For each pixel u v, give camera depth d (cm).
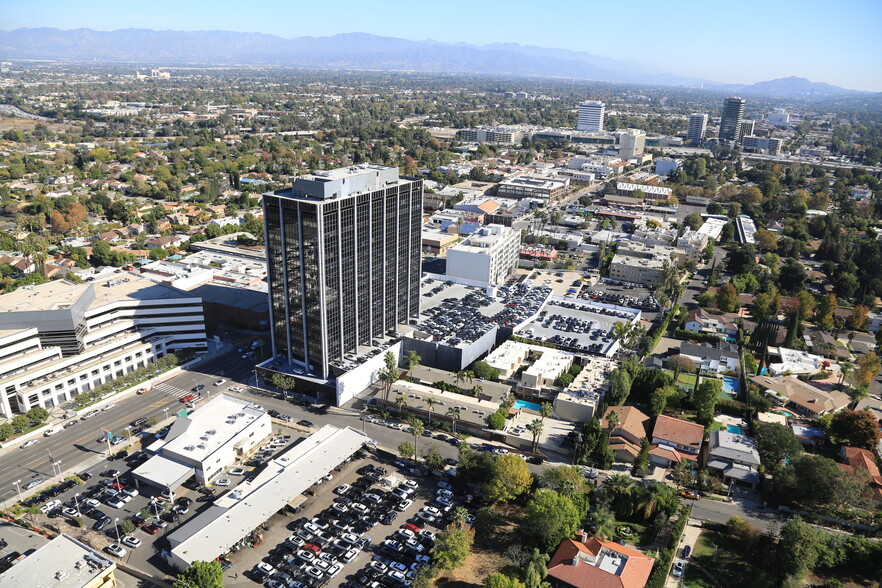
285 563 16638
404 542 17575
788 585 15412
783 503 19550
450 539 16188
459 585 15975
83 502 18888
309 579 16038
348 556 16838
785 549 16725
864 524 18588
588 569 15438
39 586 14775
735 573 16775
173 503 18975
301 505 19062
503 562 16525
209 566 15138
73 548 16062
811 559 16312
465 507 19138
